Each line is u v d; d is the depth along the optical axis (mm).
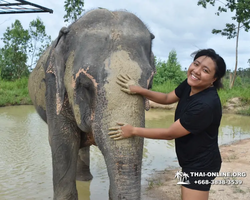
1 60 26938
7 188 4414
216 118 2322
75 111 2824
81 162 4777
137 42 2678
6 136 7879
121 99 2326
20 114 12266
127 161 2211
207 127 2322
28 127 9180
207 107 2227
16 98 16766
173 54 26016
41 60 4500
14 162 5691
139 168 2248
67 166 3480
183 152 2463
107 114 2332
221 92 15891
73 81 2738
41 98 4215
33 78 4930
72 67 2801
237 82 25047
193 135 2375
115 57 2492
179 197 4027
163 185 4535
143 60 2588
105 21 2803
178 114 2506
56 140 3451
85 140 3650
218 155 2461
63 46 3016
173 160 6113
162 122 10773
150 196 4090
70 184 3523
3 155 6148
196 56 2371
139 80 2422
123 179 2197
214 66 2250
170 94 2748
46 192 4281
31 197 4102
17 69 27266
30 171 5199
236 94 15578
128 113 2293
